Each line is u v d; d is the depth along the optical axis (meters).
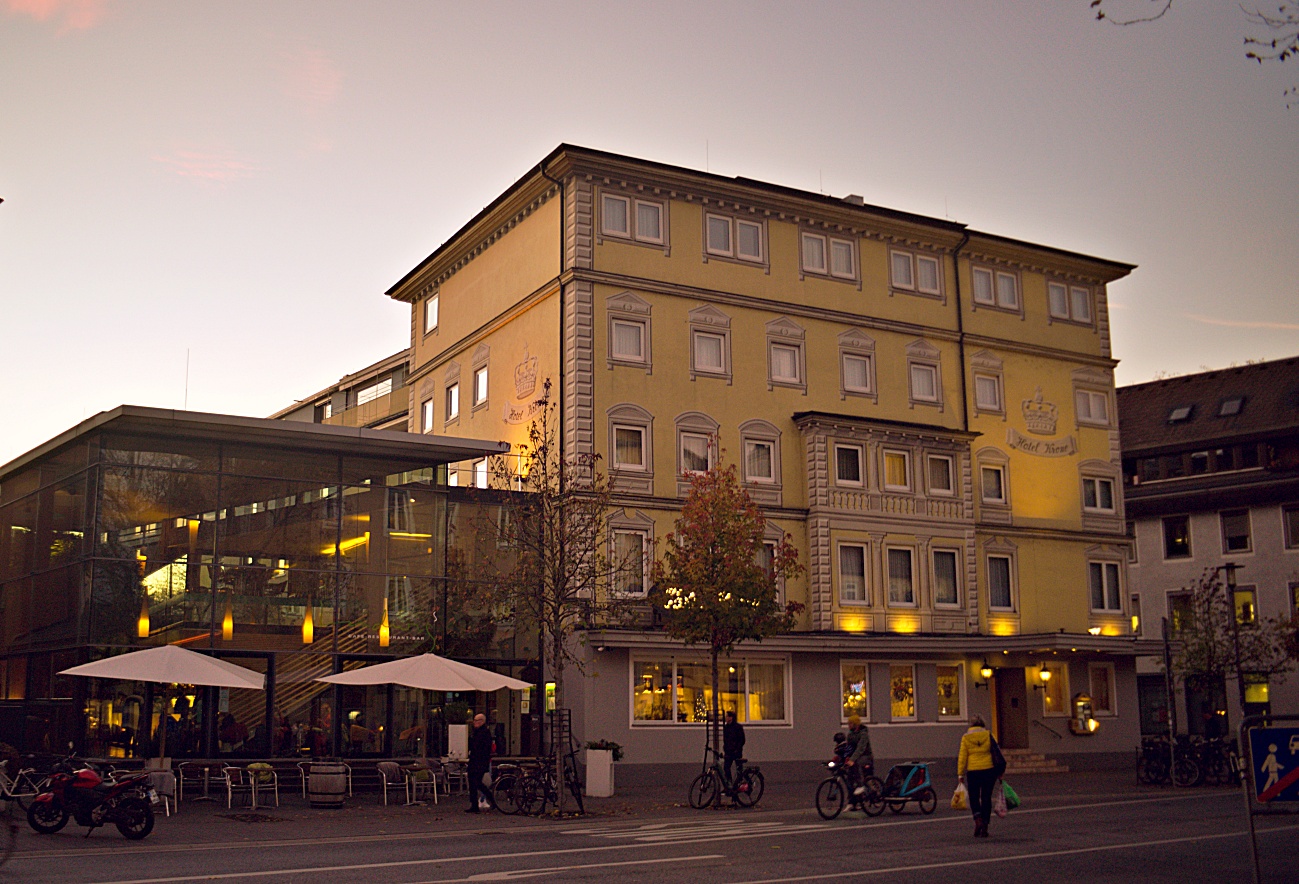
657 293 38.84
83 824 19.86
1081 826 21.22
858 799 23.64
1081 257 47.94
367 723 33.22
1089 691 43.94
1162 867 15.80
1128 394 67.25
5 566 36.34
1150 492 61.22
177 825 22.53
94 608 30.27
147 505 31.28
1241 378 62.94
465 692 34.81
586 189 38.22
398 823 23.22
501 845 18.55
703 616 29.42
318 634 32.81
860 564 40.25
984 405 44.94
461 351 44.69
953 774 39.41
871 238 43.56
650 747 34.53
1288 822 21.95
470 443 34.69
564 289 38.00
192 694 31.11
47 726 31.86
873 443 41.06
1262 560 57.06
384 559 34.16
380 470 34.56
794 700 37.09
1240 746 11.63
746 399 39.84
